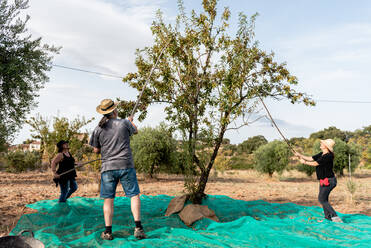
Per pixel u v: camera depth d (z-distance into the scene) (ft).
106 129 14.11
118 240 12.90
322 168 19.34
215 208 21.09
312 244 13.12
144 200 24.48
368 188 42.70
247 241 13.83
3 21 26.76
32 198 26.78
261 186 44.93
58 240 13.25
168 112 22.62
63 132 48.70
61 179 20.56
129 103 22.77
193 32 22.81
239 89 22.02
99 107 14.67
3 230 15.61
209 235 14.87
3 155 60.64
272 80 22.67
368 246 13.04
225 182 51.90
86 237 13.42
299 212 21.39
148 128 52.60
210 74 23.00
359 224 18.52
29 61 27.66
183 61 23.03
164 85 22.41
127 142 14.20
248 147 191.83
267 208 22.56
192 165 21.30
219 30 22.72
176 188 37.88
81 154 48.03
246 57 22.06
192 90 22.77
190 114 22.00
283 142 62.64
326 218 19.20
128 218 17.25
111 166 13.70
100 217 17.44
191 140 21.62
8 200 25.02
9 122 27.89
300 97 22.47
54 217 17.02
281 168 61.36
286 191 37.93
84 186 36.37
